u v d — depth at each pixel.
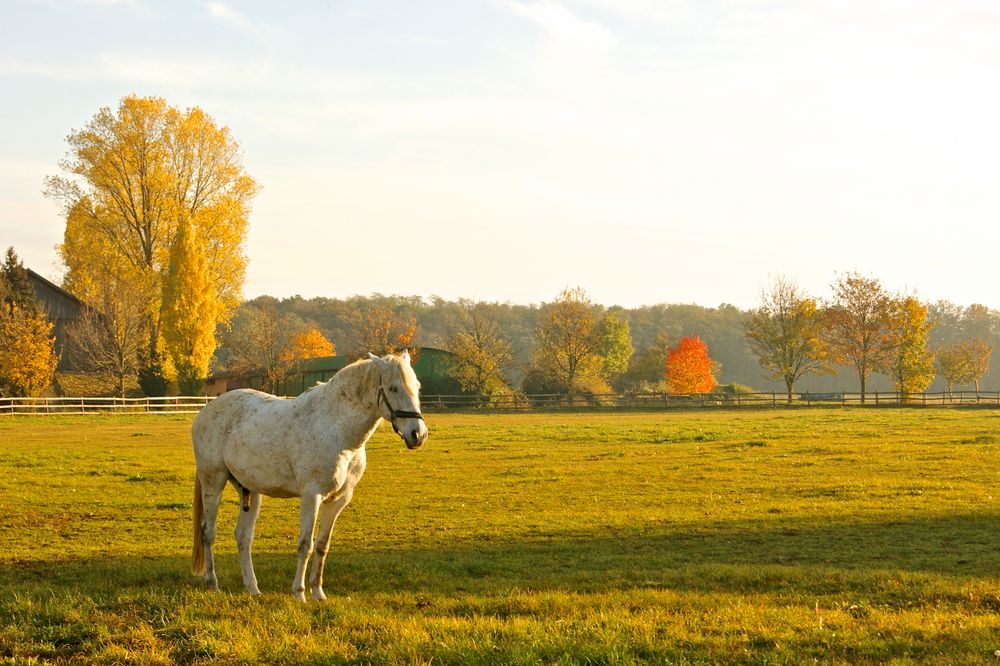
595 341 76.25
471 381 68.75
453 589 10.73
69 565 12.54
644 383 98.56
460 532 16.20
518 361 79.12
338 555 13.95
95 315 62.47
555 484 23.14
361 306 162.38
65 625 7.96
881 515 17.64
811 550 14.17
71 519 17.86
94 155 59.62
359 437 9.93
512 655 7.04
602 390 78.75
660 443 34.78
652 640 7.64
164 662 7.12
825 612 8.80
